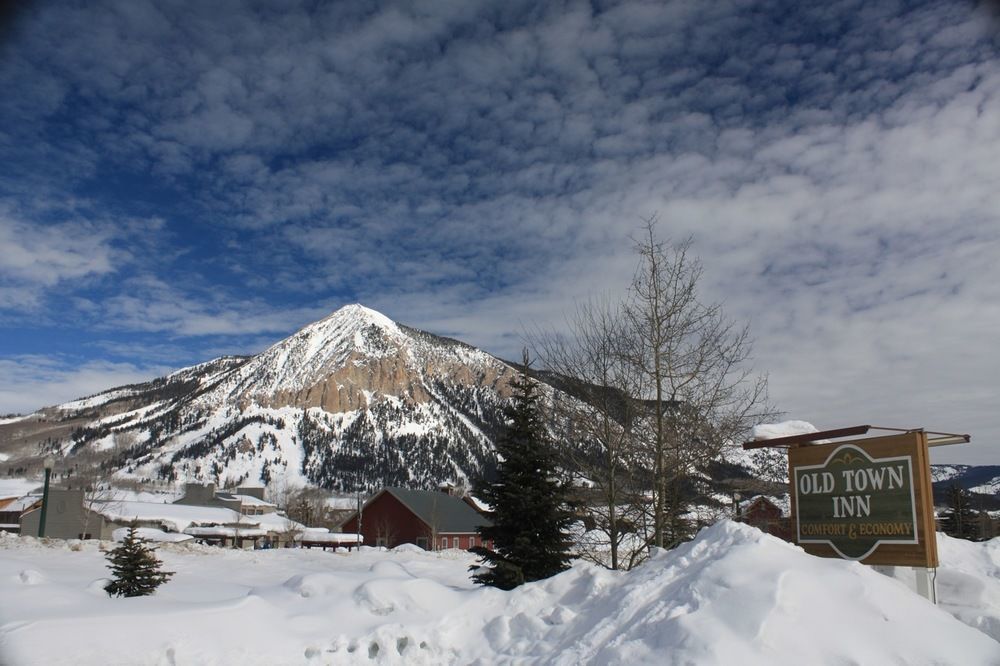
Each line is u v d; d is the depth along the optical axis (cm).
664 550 984
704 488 1462
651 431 1362
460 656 840
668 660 648
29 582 1204
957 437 931
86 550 2727
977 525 3694
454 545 6450
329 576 1031
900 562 870
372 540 6762
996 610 870
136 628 809
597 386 1396
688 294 1378
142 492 11225
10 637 769
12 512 6303
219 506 9412
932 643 660
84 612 880
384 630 850
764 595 696
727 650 634
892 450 898
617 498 1393
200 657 789
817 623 670
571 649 748
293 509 10294
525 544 1269
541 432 1354
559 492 1320
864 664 628
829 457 967
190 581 1961
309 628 879
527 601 918
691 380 1366
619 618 771
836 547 941
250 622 866
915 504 866
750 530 838
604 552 1537
